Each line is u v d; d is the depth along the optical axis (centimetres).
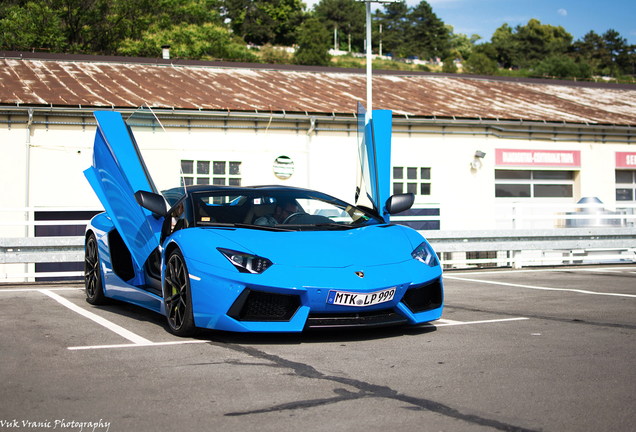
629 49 12206
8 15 3784
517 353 331
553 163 1451
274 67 1742
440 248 840
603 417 226
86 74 1445
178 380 278
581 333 389
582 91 1911
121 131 490
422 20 11275
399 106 1405
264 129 1259
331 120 1273
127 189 470
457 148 1384
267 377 284
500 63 11131
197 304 362
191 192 455
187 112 1186
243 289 348
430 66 10475
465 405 241
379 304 360
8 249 709
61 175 1155
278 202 454
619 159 1496
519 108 1522
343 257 371
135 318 459
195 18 4509
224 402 246
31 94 1192
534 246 879
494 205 868
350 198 1306
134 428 217
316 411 234
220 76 1571
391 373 290
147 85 1384
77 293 618
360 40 11006
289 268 355
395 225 443
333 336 382
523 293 596
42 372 293
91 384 272
